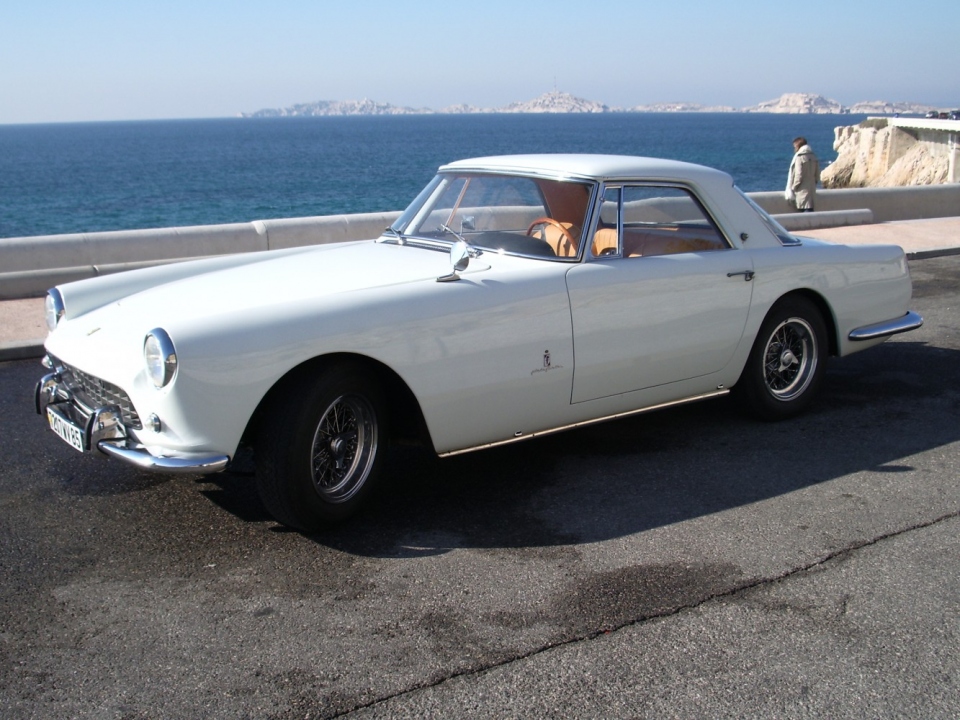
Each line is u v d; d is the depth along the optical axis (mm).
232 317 3328
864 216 13672
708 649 2824
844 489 4137
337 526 3711
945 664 2760
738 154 102375
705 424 5070
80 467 4371
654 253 4426
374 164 86688
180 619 2984
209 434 3279
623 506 3939
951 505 3959
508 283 3879
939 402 5500
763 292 4730
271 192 53656
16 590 3182
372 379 3645
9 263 8664
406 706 2525
